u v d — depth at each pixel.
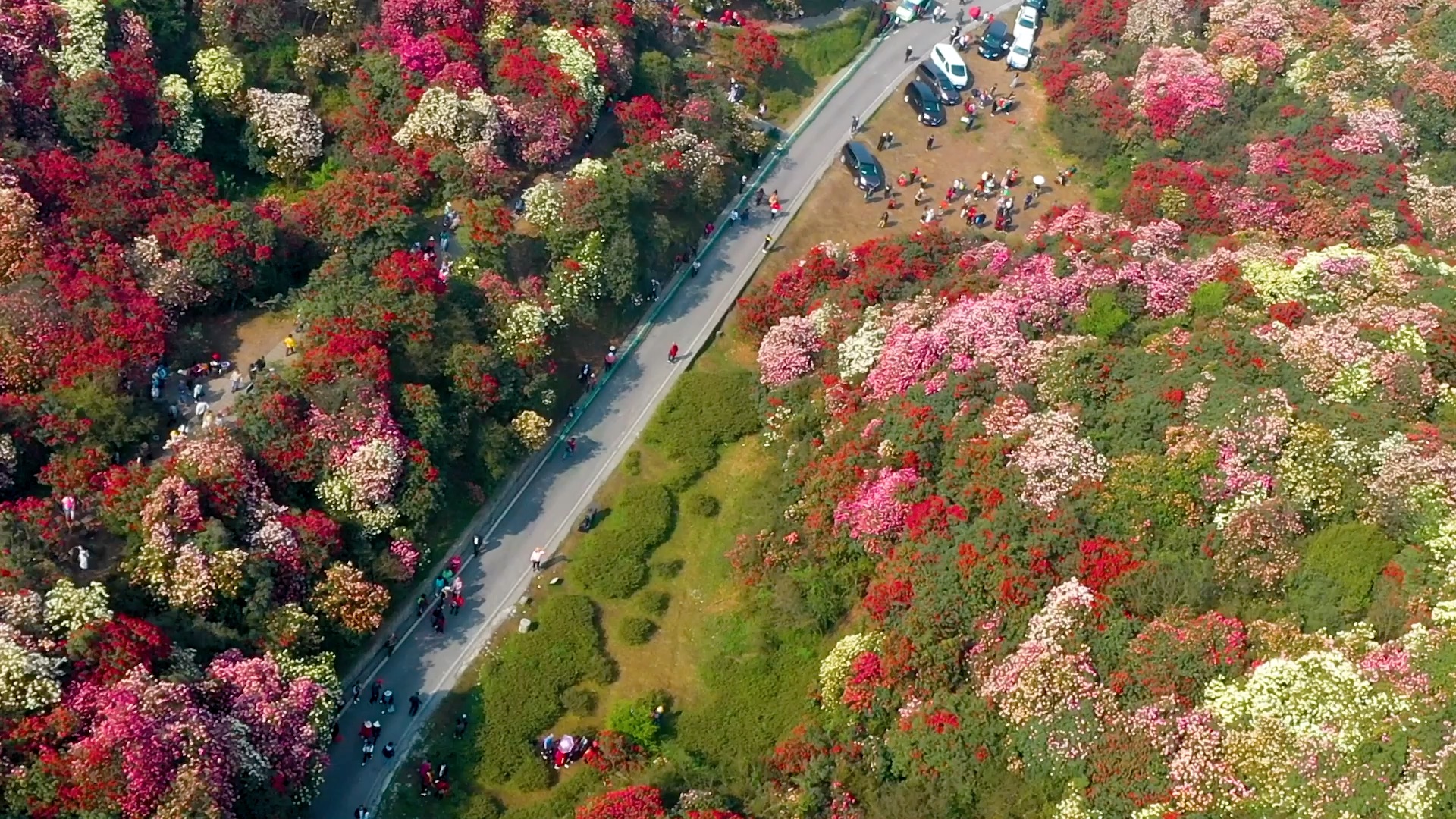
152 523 53.19
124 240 64.56
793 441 65.06
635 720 55.53
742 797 52.75
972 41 95.06
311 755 50.16
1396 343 59.12
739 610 60.41
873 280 69.25
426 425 60.47
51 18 69.19
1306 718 46.50
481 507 62.38
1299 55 84.94
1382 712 46.16
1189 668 49.00
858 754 52.75
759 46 86.81
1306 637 49.41
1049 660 50.22
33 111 66.69
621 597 60.78
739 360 71.81
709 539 63.47
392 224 66.06
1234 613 51.66
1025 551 54.03
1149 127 83.12
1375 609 50.38
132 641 48.56
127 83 69.19
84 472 55.12
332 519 57.22
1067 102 87.25
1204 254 68.12
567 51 77.31
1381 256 65.56
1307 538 53.00
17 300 58.00
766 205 80.00
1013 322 62.91
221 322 64.88
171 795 45.06
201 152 71.75
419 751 54.81
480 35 78.25
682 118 79.75
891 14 97.25
